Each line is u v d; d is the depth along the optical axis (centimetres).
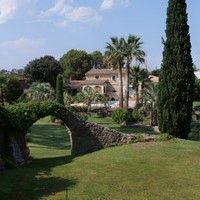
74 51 11381
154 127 4216
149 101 4934
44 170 1706
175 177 1567
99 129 2172
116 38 5797
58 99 4647
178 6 2484
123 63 5953
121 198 1321
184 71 2473
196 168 1694
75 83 9256
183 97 2481
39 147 2734
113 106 7019
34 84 5928
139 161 1784
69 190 1399
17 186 1441
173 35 2494
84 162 1823
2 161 1728
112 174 1598
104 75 8906
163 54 2528
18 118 1856
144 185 1467
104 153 1994
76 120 2141
